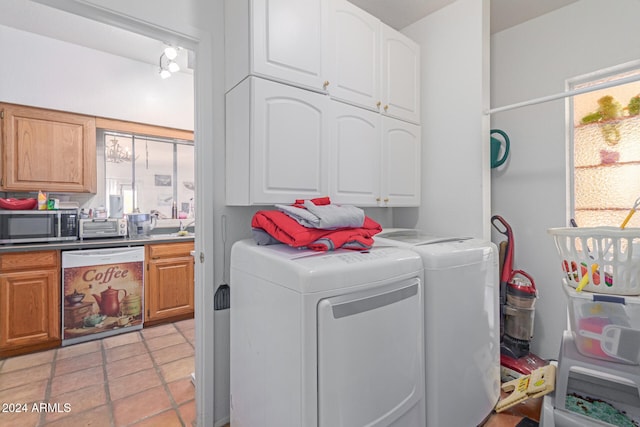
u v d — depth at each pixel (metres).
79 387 1.99
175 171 3.64
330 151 1.72
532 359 2.09
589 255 1.36
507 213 2.50
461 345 1.44
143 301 2.99
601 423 1.31
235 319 1.41
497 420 1.66
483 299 1.57
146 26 1.45
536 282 2.34
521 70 2.42
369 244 1.35
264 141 1.44
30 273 2.47
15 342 2.39
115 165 3.27
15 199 2.66
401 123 2.14
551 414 1.41
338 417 1.02
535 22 2.34
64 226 2.74
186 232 3.46
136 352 2.49
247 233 1.74
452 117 2.20
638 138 1.97
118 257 2.85
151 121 3.35
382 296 1.16
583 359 1.37
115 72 3.13
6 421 1.66
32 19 2.51
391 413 1.17
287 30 1.51
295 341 1.02
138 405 1.80
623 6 1.97
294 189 1.55
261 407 1.21
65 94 2.86
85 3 1.28
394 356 1.19
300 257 1.13
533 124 2.36
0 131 2.59
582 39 2.13
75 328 2.64
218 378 1.64
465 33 2.12
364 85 1.89
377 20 1.97
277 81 1.48
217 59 1.64
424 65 2.36
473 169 2.09
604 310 1.30
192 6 1.56
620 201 2.04
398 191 2.13
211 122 1.61
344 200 1.79
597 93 2.12
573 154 2.22
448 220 2.22
